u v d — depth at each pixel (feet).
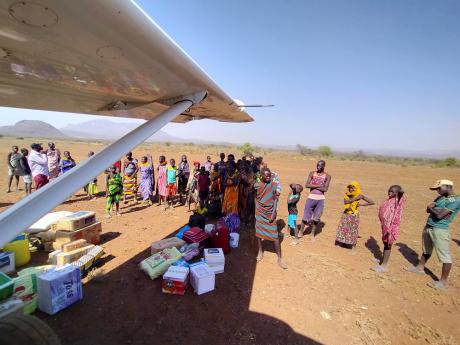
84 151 100.01
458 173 78.23
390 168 88.99
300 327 10.92
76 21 3.42
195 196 26.53
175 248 15.28
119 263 15.35
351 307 12.44
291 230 21.65
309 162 98.78
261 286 13.82
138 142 5.91
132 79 6.25
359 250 19.08
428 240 15.30
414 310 12.43
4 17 3.29
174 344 9.68
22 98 8.83
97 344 9.46
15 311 8.92
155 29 3.95
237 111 11.48
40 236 16.24
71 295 11.43
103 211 25.89
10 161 30.22
